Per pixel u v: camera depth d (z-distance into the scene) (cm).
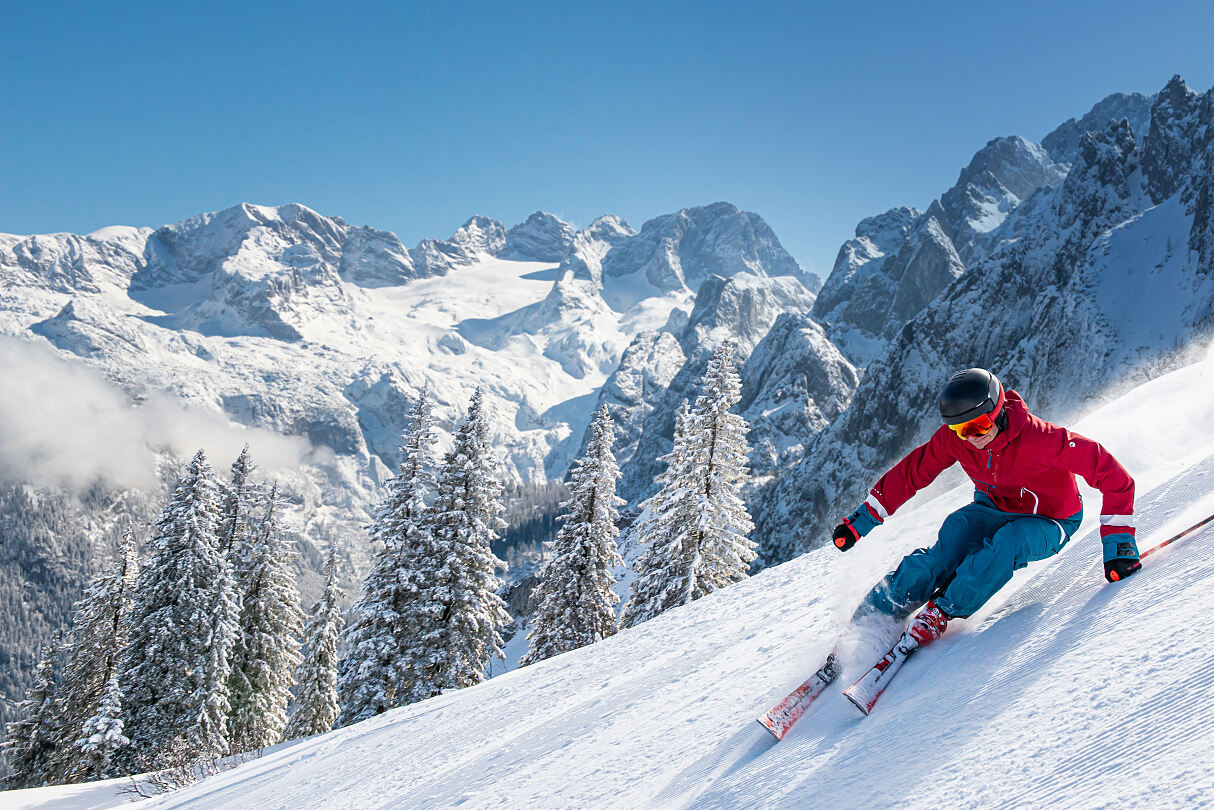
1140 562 252
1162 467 404
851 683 253
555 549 2777
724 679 357
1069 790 145
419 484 2486
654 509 2675
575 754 342
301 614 3052
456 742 524
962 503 537
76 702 2838
